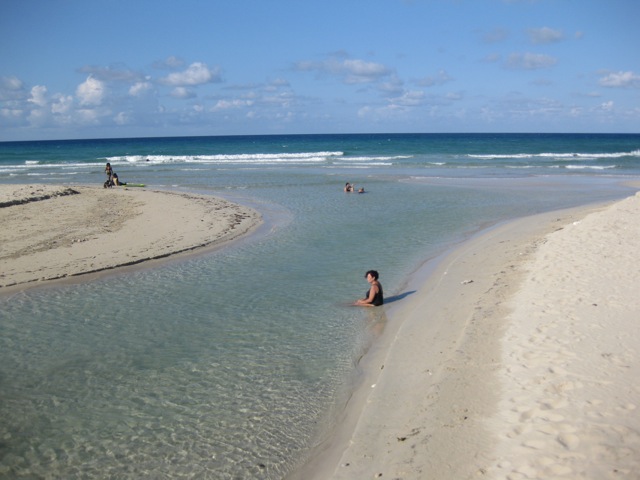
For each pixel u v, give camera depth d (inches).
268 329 448.5
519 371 318.0
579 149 3496.6
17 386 355.9
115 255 704.4
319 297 531.2
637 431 242.1
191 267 652.7
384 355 392.5
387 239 797.9
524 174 1822.1
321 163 2370.8
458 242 768.9
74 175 1946.4
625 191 1350.9
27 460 276.8
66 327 458.9
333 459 269.3
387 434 281.7
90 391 347.6
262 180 1669.5
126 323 466.6
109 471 265.7
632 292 428.5
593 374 298.8
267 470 263.6
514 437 251.9
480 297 486.6
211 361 387.9
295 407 322.7
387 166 2187.5
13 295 546.9
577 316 389.7
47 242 777.6
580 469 220.1
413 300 514.0
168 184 1589.6
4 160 2815.0
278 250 737.0
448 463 244.1
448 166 2167.8
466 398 300.5
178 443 288.0
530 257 617.3
